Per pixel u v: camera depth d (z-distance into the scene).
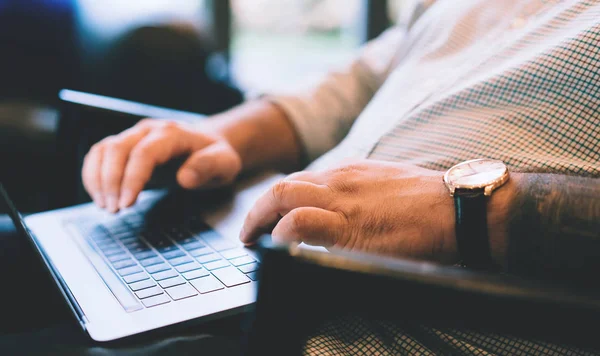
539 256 0.48
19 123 1.10
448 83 0.71
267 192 0.55
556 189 0.49
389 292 0.34
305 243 0.50
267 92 1.04
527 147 0.59
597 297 0.32
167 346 0.45
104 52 1.60
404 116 0.71
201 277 0.54
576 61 0.59
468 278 0.33
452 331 0.48
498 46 0.70
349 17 2.91
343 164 0.58
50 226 0.70
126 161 0.75
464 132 0.64
